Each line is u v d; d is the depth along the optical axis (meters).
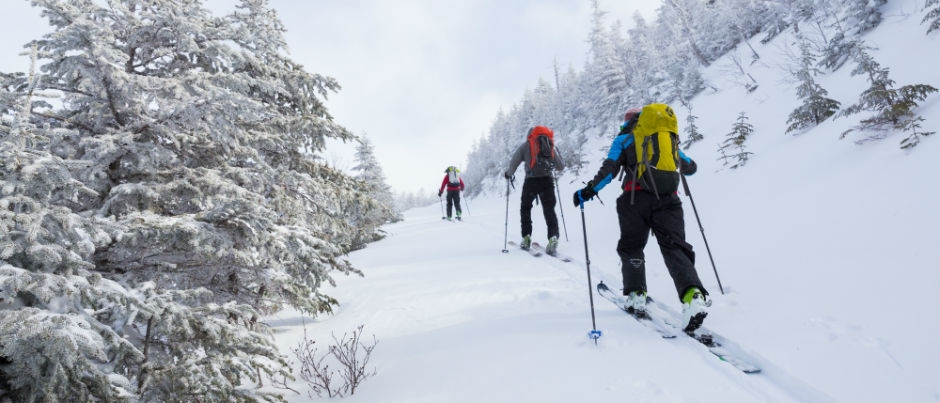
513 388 2.48
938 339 2.38
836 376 2.34
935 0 9.13
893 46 9.27
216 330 2.26
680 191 8.77
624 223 3.47
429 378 2.73
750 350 2.76
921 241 3.29
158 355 2.34
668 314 3.58
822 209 4.75
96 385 1.86
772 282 3.72
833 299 3.13
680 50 29.11
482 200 44.22
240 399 2.19
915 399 2.04
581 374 2.58
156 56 3.79
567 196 18.34
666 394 2.30
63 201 2.90
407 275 5.91
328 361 3.22
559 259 5.94
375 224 11.52
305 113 5.57
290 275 3.56
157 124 3.20
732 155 8.95
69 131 2.70
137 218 2.54
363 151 26.31
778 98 11.88
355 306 4.63
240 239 2.89
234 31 4.41
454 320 3.77
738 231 5.30
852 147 5.79
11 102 2.73
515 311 3.85
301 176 4.53
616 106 32.34
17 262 1.92
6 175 1.92
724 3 26.05
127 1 3.67
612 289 4.43
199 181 3.24
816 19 16.22
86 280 1.95
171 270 2.86
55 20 2.78
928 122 4.95
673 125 3.37
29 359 1.72
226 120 3.16
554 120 46.97
